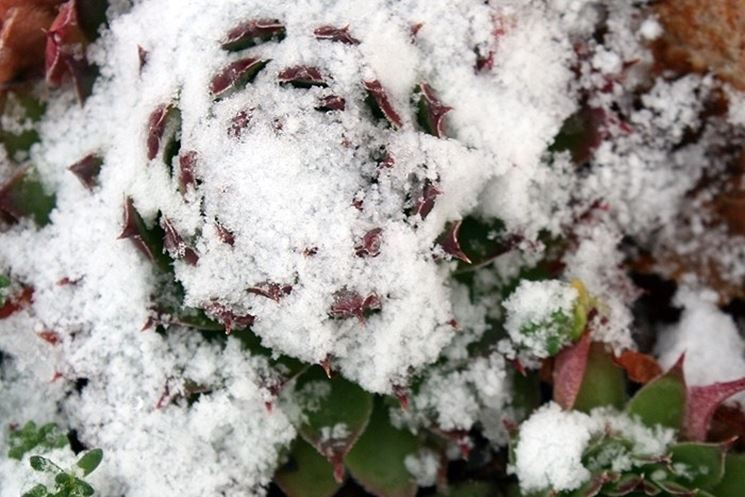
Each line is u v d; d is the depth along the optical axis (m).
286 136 0.41
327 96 0.41
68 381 0.45
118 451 0.44
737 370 0.46
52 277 0.45
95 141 0.45
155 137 0.42
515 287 0.45
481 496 0.46
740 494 0.44
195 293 0.42
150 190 0.42
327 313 0.42
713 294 0.47
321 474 0.45
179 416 0.44
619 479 0.43
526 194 0.45
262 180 0.41
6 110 0.46
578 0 0.46
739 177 0.46
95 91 0.45
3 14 0.45
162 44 0.44
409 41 0.43
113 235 0.44
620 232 0.47
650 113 0.46
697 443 0.43
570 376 0.44
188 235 0.42
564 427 0.44
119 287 0.44
